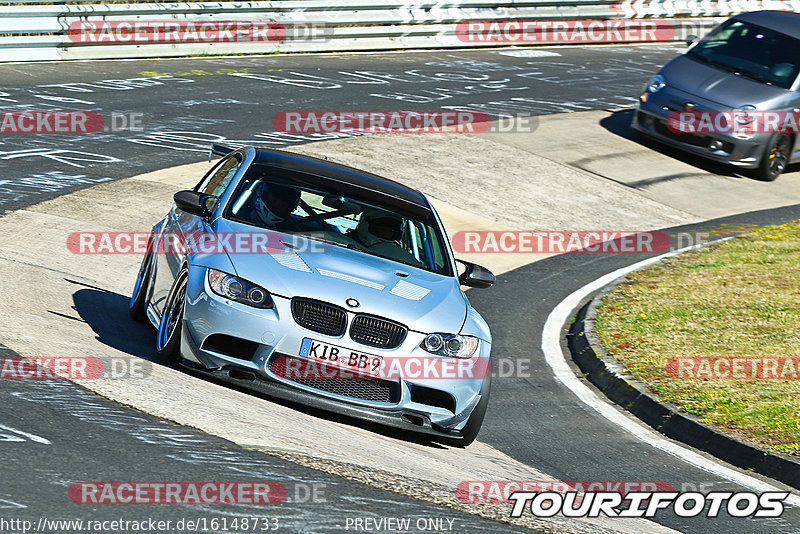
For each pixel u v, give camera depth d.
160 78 45.81
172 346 16.09
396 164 38.69
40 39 45.56
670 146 46.41
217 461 12.27
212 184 19.95
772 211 39.97
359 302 15.62
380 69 54.94
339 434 15.05
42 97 39.47
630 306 27.31
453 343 15.98
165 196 30.55
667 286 29.45
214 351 15.48
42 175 30.52
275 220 17.55
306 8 56.03
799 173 45.81
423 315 15.99
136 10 48.66
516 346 24.50
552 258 32.53
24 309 18.14
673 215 38.53
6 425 12.10
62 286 21.09
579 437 18.72
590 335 24.70
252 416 14.58
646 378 21.66
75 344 16.48
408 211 19.02
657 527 14.08
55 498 10.31
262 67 51.34
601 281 30.67
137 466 11.61
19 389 13.52
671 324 25.72
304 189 18.47
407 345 15.62
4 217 25.92
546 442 18.17
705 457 18.31
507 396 20.78
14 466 10.92
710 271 31.23
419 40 62.66
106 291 21.86
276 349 15.21
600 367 22.70
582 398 21.33
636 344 24.06
